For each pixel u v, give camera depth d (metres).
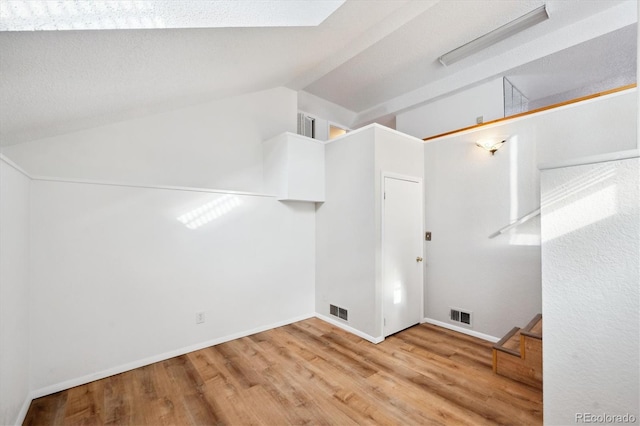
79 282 2.35
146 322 2.67
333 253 3.74
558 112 2.74
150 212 2.72
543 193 1.16
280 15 2.01
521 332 2.33
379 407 2.05
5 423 1.71
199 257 3.01
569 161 1.09
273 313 3.59
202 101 3.30
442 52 3.75
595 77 4.00
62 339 2.26
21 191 1.98
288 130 4.23
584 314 1.05
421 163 3.81
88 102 2.12
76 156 2.61
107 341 2.46
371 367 2.60
